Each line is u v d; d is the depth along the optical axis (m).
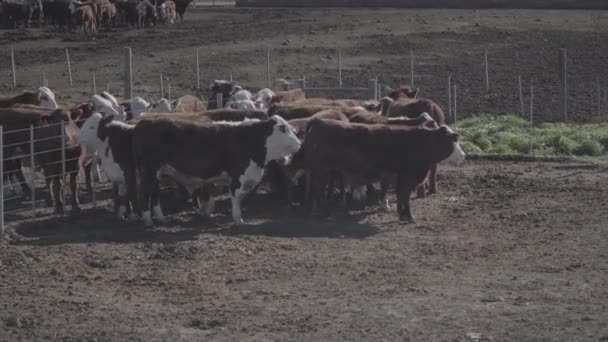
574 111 33.44
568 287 14.56
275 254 16.36
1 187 17.45
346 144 19.02
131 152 18.84
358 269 15.54
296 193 20.86
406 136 19.02
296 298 14.01
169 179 19.11
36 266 15.45
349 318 13.12
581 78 40.38
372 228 18.50
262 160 18.55
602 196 20.95
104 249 16.48
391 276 15.16
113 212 19.86
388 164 19.03
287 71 41.31
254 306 13.62
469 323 12.91
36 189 21.95
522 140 27.30
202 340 12.30
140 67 41.81
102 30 56.56
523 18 61.31
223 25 58.62
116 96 35.28
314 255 16.34
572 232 17.91
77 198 20.25
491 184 22.42
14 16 56.94
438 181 22.86
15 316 13.08
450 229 18.34
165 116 18.97
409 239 17.59
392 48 47.66
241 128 18.48
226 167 18.56
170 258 15.96
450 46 48.66
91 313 13.30
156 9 59.97
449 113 31.97
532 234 17.81
